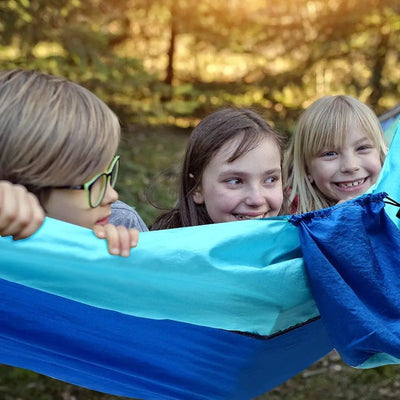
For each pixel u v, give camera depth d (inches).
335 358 165.6
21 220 47.0
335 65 334.3
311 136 95.9
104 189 51.9
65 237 50.3
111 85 251.4
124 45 338.0
